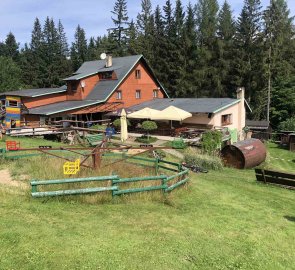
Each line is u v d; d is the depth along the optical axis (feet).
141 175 43.57
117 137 105.50
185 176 44.21
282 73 189.37
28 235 24.61
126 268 21.53
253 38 195.72
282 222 33.86
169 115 103.60
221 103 118.52
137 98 146.00
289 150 138.62
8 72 238.48
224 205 37.81
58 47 280.92
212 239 27.43
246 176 66.90
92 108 128.47
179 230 28.63
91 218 29.53
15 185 37.37
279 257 25.77
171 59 212.84
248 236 28.84
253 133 159.12
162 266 22.25
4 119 127.95
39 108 127.75
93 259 22.15
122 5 258.78
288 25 205.05
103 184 37.32
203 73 202.69
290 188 53.11
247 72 192.75
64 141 88.79
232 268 23.13
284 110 185.16
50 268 20.74
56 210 30.63
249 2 194.80
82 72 152.56
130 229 27.78
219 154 87.04
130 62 144.46
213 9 221.25
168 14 230.89
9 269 20.20
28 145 71.46
